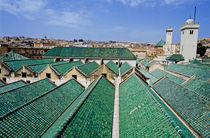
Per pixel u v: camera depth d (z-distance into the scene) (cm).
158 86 3391
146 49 12231
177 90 2755
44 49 8381
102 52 5847
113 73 3378
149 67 6291
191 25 7756
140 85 2270
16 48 7531
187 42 7994
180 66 5578
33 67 3747
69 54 5809
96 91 2123
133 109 1716
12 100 2120
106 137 1303
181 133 962
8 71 3691
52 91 2412
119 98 2331
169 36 12162
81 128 1196
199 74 4228
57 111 2084
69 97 2564
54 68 3544
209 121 1706
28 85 2633
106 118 1612
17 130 1467
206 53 14000
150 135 1129
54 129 1298
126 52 5841
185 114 2067
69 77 3472
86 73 3566
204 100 2095
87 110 1493
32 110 1823
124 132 1377
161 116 1275
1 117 1468
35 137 1513
